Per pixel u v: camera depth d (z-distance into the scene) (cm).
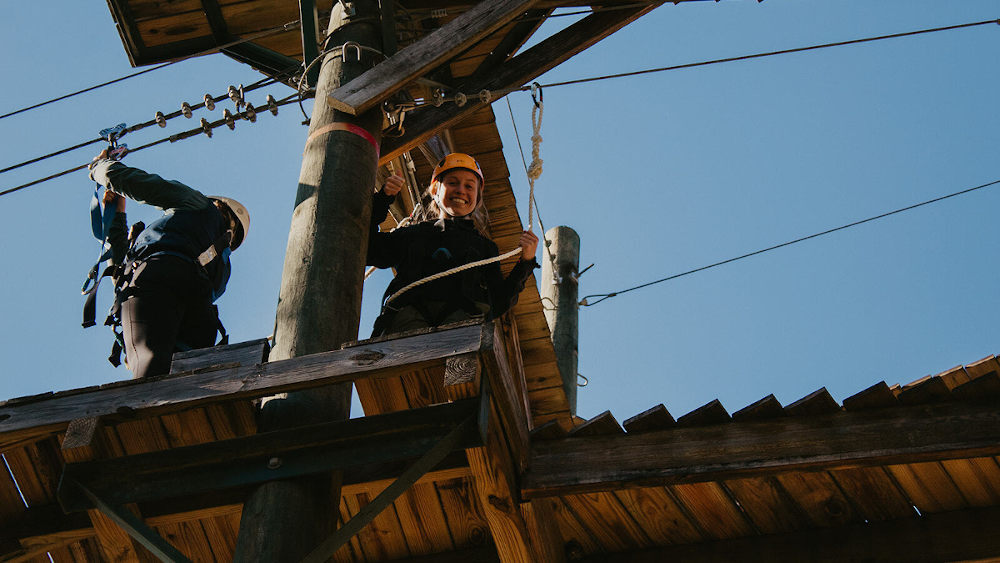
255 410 500
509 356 839
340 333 532
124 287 620
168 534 546
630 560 558
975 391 481
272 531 448
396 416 465
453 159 658
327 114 647
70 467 473
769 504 532
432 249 604
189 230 638
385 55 713
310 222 575
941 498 523
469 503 541
